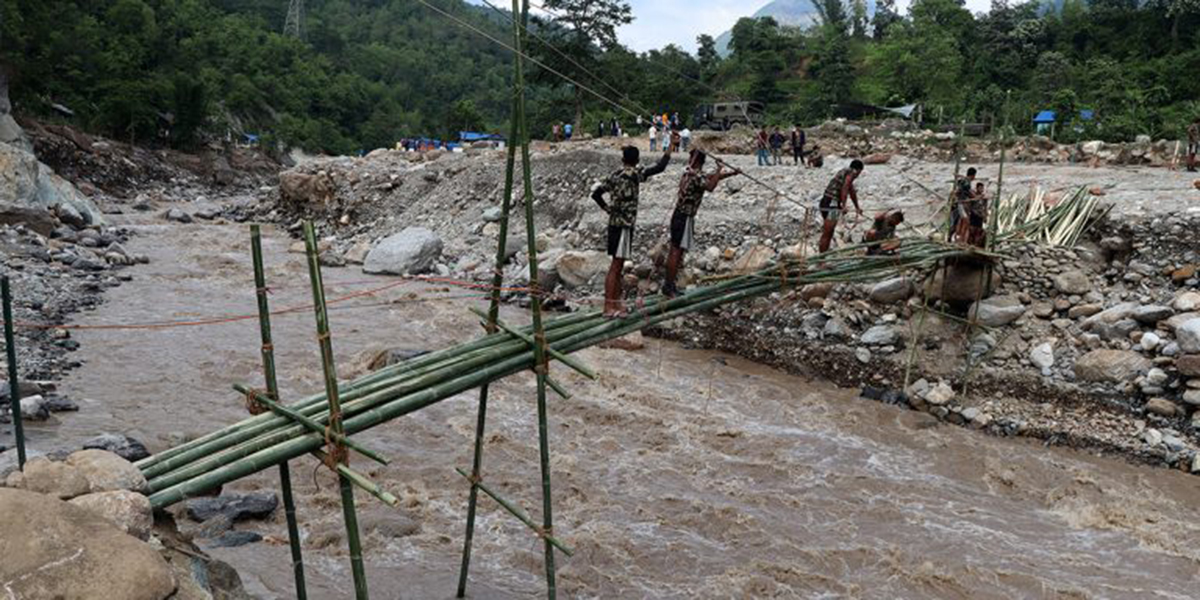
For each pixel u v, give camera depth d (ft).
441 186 99.35
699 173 27.99
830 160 85.30
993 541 31.71
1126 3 192.65
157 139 195.83
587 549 29.60
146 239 91.91
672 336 58.90
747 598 27.07
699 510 33.19
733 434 41.55
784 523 32.58
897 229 58.44
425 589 26.32
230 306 62.39
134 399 41.06
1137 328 44.93
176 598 14.75
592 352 54.95
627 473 36.65
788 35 249.34
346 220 100.99
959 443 41.60
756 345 55.11
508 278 73.82
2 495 14.19
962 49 200.75
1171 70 158.71
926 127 109.19
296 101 328.08
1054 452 40.83
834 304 54.08
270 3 459.73
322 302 18.39
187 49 280.72
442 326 60.13
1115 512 34.01
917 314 51.08
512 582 27.25
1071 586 28.35
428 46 530.68
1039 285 49.73
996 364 46.80
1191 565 30.17
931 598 27.58
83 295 60.80
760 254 60.08
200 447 18.34
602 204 26.66
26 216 75.20
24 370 42.68
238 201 147.84
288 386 44.62
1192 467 38.17
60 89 179.11
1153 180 62.08
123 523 15.75
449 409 43.37
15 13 170.40
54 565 13.42
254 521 30.25
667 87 141.79
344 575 26.81
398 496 32.91
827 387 49.93
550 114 159.63
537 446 39.09
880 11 266.77
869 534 31.94
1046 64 167.84
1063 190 58.75
